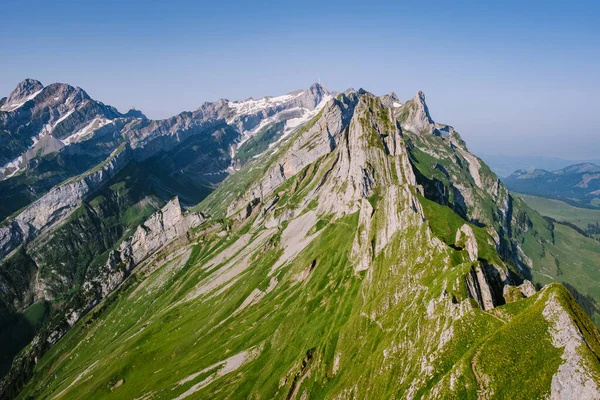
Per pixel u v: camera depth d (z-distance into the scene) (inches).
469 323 3809.1
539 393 2915.8
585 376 2758.4
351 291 7485.2
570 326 3065.9
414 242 6240.2
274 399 6225.4
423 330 4365.2
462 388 3272.6
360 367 5034.5
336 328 6648.6
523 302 3695.9
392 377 4254.4
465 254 5467.5
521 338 3272.6
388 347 4672.7
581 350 2903.5
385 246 7027.6
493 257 5767.7
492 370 3225.9
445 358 3686.0
